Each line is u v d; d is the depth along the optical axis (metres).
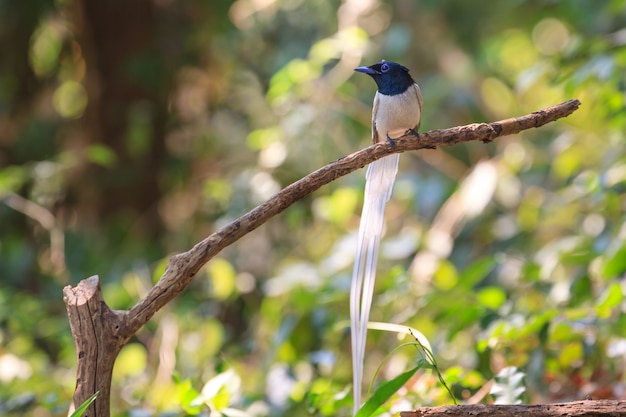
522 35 18.06
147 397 9.28
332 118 13.71
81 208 16.05
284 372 8.72
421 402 6.99
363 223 6.60
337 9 16.28
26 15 15.72
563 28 18.97
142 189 16.28
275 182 13.63
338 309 10.89
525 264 10.83
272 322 11.27
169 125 16.72
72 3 16.14
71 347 11.45
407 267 13.05
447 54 16.67
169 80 16.42
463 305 8.95
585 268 10.02
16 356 11.59
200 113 17.00
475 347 8.54
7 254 14.62
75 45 16.72
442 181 13.27
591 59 9.96
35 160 16.30
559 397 8.22
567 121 13.44
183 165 16.44
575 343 8.32
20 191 15.48
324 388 7.87
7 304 12.74
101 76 16.31
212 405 6.79
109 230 15.50
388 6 16.61
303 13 16.48
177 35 16.42
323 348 10.45
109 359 5.23
